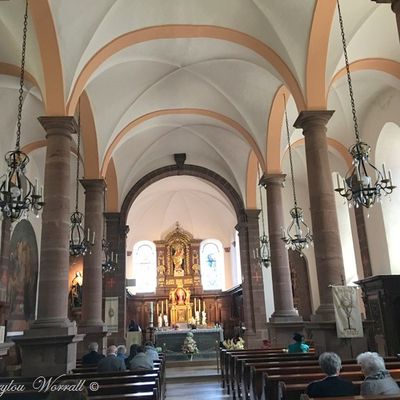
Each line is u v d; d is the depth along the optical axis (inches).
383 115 581.6
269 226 603.2
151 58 535.8
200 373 621.6
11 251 636.7
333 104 619.5
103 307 790.5
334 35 436.5
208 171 887.7
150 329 1010.1
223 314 1161.4
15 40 413.1
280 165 613.6
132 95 596.7
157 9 439.8
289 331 567.5
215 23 460.8
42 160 735.1
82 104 553.6
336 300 367.6
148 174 877.8
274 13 429.7
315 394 192.5
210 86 611.2
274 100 574.9
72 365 366.0
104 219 821.9
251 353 451.5
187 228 1244.5
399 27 256.7
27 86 508.4
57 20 384.8
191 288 1176.8
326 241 391.9
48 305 360.5
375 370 187.9
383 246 588.7
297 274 895.7
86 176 584.4
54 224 377.4
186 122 738.2
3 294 581.9
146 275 1205.7
